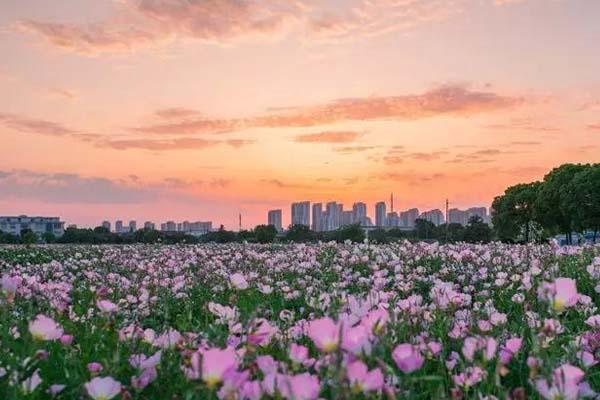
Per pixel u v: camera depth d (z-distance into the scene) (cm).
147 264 1173
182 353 263
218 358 181
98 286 774
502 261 1038
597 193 4244
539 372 223
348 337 196
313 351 304
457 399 223
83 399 237
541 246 1229
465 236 5319
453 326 369
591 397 248
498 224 5428
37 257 1825
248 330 254
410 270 959
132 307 589
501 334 332
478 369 238
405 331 311
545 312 349
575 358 274
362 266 1052
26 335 256
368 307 280
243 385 185
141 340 321
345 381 169
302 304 611
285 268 1036
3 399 241
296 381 164
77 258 1628
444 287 420
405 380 211
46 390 261
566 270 785
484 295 593
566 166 4794
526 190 5303
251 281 768
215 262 1205
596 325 333
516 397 210
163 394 258
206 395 204
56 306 465
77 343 370
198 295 769
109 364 266
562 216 4719
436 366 307
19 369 243
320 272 920
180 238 3969
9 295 330
